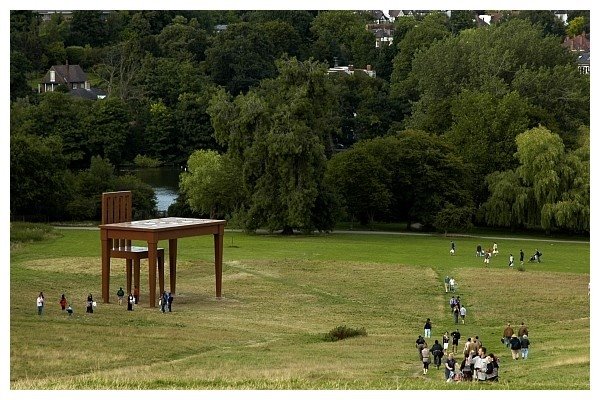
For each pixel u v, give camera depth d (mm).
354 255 150250
